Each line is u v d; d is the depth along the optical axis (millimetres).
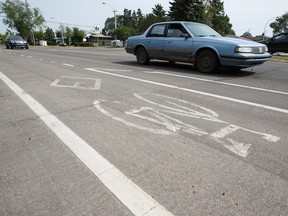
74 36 76500
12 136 2998
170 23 8867
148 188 2051
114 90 5293
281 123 3439
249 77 7156
